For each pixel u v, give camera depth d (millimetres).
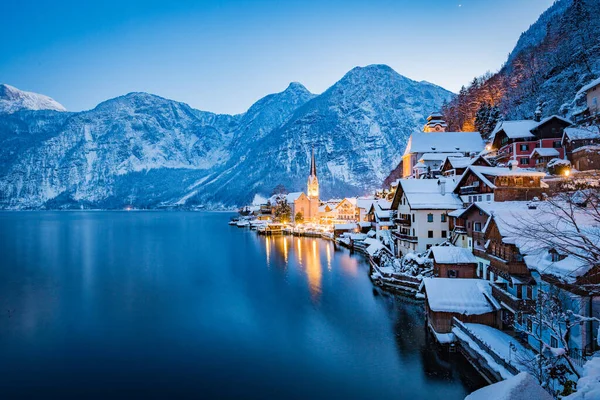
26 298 55188
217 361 34469
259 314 46938
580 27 119250
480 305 35219
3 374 32406
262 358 34812
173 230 178375
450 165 77750
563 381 21625
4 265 82000
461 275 44875
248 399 28328
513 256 32531
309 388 29578
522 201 44688
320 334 39938
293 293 56406
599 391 13516
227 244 120062
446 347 33750
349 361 33656
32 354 36188
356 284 60438
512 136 78625
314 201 182750
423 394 28359
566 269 23359
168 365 33781
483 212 43719
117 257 93312
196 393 29328
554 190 43250
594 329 23812
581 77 97000
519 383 11141
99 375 32219
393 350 35250
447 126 158750
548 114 98188
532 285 31234
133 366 33688
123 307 50656
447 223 60500
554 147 74312
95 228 190625
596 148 56438
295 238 136250
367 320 43281
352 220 157000
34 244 120375
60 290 59844
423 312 45188
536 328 26156
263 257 91438
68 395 29297
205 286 62031
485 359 28578
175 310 49094
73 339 39750
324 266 77000
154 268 78438
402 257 63281
